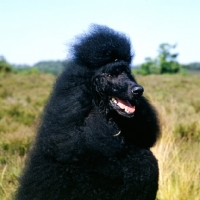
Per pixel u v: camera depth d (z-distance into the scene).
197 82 23.44
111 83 4.33
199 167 6.46
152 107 4.63
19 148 8.04
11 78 25.23
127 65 4.46
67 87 4.30
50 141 4.20
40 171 4.34
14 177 6.25
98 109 4.33
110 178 4.21
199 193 5.88
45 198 4.32
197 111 13.38
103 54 4.34
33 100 15.25
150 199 4.48
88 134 4.15
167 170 6.27
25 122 10.93
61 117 4.19
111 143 4.20
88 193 4.23
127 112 4.23
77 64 4.41
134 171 4.31
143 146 4.51
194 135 9.29
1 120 10.95
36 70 35.41
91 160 4.17
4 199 5.70
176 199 5.78
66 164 4.20
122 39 4.49
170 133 8.00
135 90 4.21
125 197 4.30
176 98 15.52
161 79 23.77
